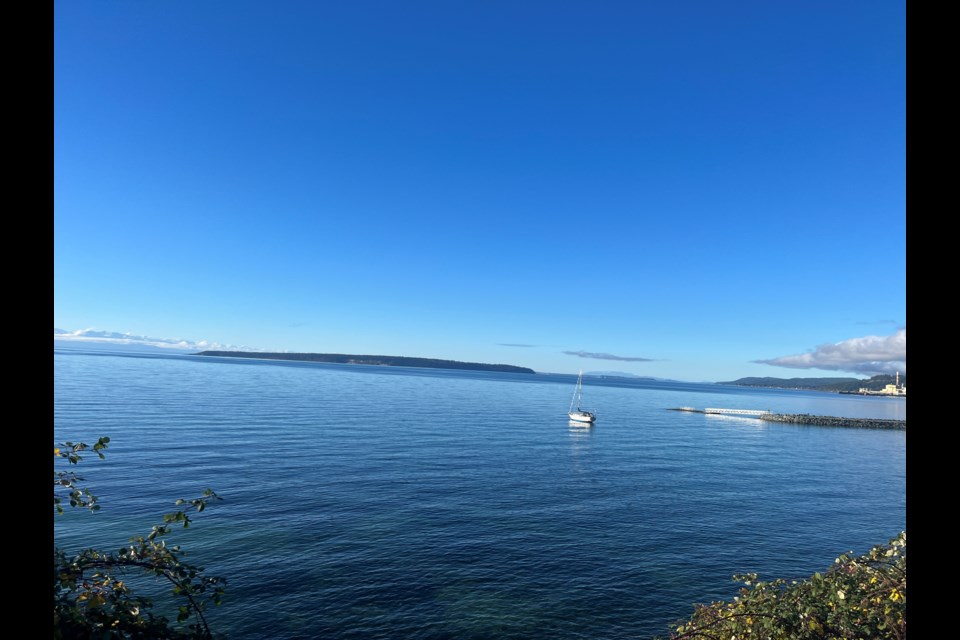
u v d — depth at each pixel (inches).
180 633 247.9
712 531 1343.5
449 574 995.3
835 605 323.3
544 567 1050.1
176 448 2059.5
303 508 1362.0
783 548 1232.2
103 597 230.1
